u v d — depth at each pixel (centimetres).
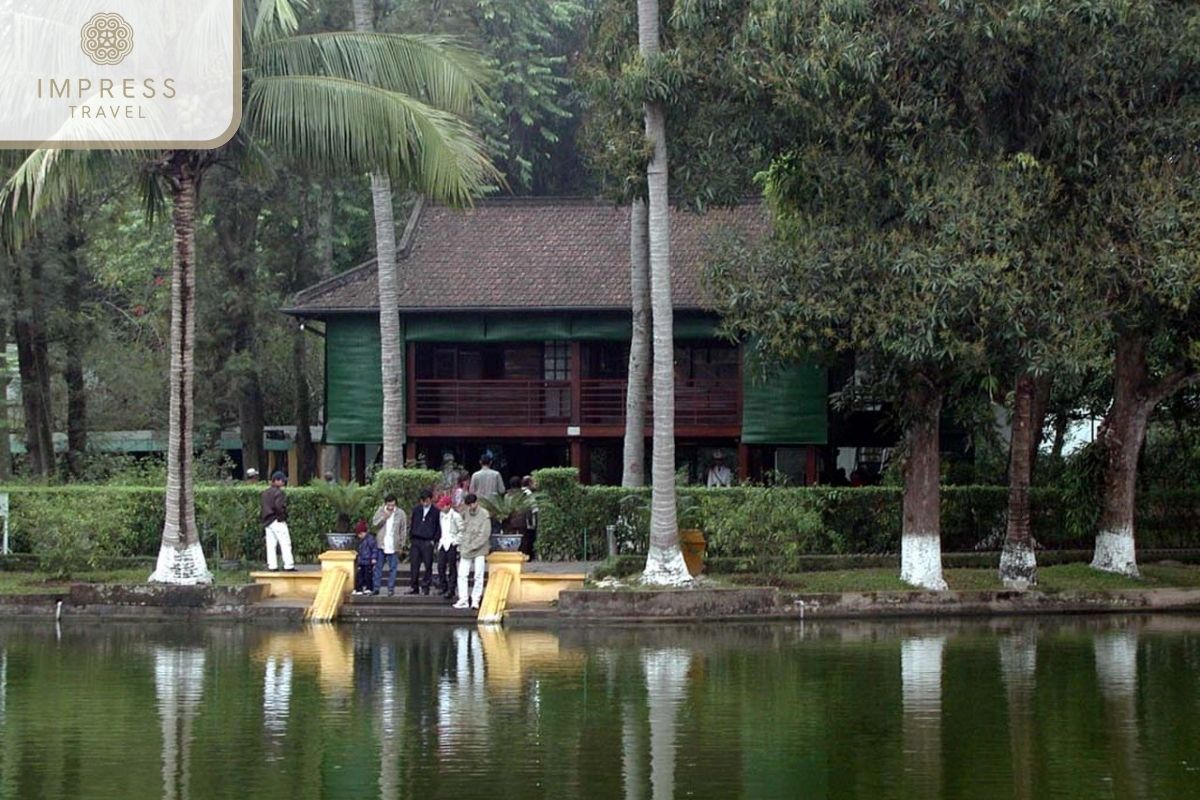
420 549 3036
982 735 1777
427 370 4506
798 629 2823
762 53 2847
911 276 2781
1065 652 2472
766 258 2977
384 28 4603
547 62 5312
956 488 3612
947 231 2772
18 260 4116
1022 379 3167
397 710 1944
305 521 3412
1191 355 3081
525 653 2480
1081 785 1518
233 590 2973
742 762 1638
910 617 3025
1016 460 3191
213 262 4603
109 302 5025
